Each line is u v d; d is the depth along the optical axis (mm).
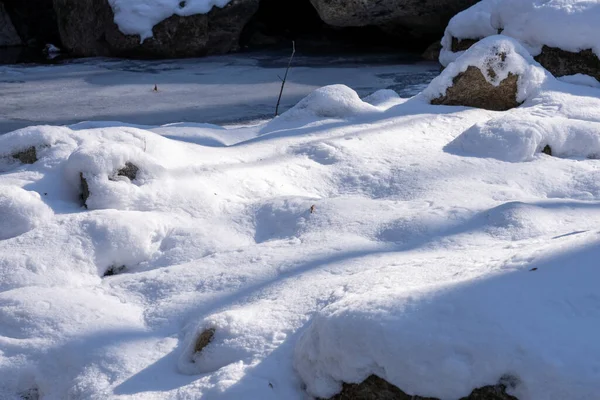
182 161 4531
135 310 3195
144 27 11836
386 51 12648
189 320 3033
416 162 4770
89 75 10328
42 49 13859
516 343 2129
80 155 4168
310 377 2430
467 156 4867
